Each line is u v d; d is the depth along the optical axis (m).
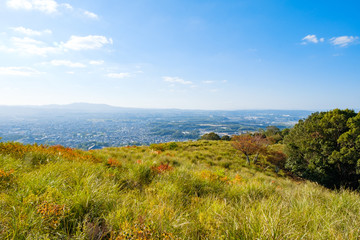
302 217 3.24
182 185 5.15
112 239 2.23
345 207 4.10
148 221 2.58
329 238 2.52
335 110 17.42
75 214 2.64
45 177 3.66
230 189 5.40
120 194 3.89
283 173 19.62
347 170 15.58
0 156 5.43
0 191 3.05
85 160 7.76
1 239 1.99
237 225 2.61
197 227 2.78
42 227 2.24
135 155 13.42
